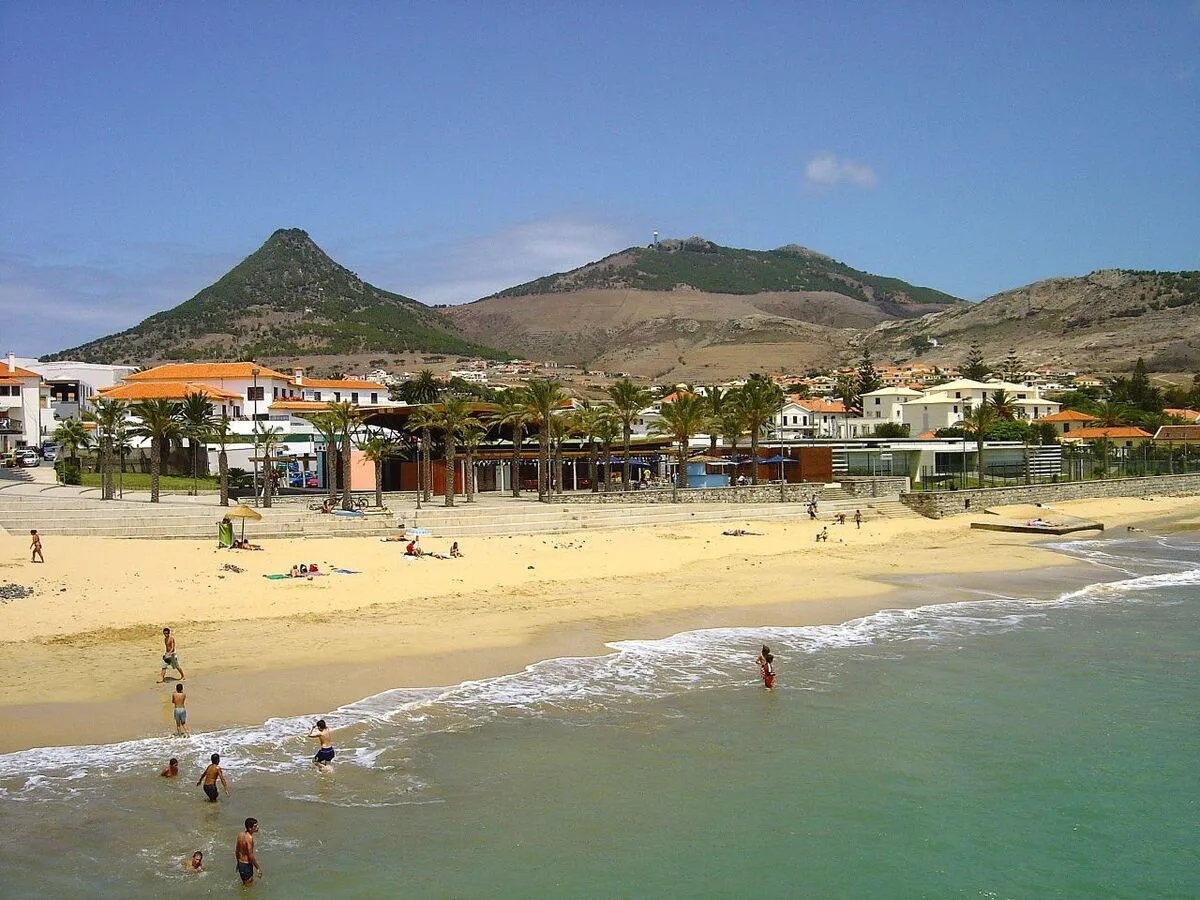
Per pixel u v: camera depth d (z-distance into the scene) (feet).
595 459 317.22
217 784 74.74
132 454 295.07
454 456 308.81
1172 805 77.20
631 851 67.87
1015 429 476.13
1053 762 85.56
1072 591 168.04
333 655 111.65
